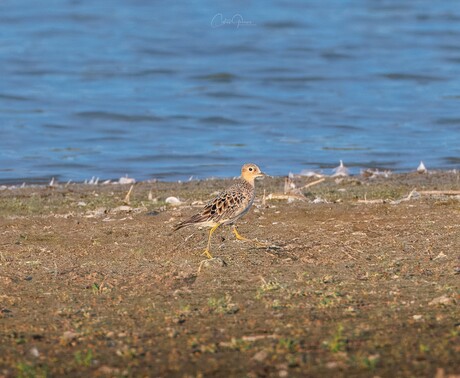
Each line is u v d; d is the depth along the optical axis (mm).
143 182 19844
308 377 7766
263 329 9141
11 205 16516
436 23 46656
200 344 8758
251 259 11977
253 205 15344
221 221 12406
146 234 13539
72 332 9234
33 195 18031
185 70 36031
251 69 36156
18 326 9523
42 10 48906
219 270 11477
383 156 22906
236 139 25453
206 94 31922
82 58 38094
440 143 24547
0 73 34812
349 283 10750
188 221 12422
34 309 10133
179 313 9758
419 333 8797
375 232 13148
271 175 20625
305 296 10281
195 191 18000
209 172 21406
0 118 27906
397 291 10336
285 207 15141
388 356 8172
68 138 25609
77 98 31000
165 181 20078
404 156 22906
